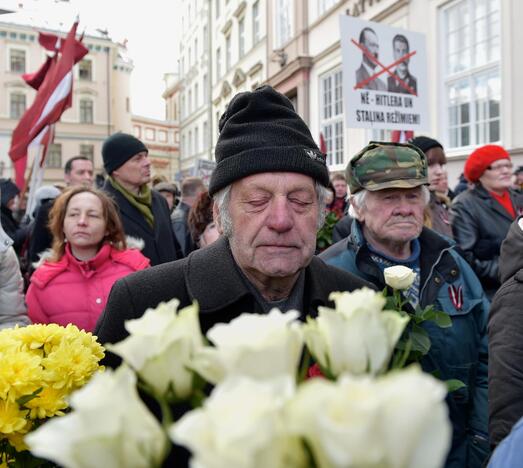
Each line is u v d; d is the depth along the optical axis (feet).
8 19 118.32
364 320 2.03
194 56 112.88
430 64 29.91
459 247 11.12
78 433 1.54
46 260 9.43
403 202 6.92
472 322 6.88
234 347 1.74
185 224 16.62
